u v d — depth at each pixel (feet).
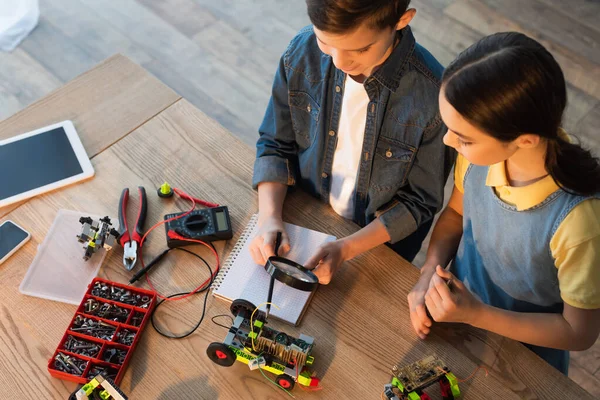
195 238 3.98
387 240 4.15
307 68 4.14
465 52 2.94
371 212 4.54
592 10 10.09
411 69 3.84
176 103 4.81
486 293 4.14
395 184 4.32
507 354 3.59
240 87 8.95
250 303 3.56
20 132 4.59
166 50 9.33
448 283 3.53
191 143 4.58
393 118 4.03
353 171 4.45
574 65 9.30
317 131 4.35
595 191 3.10
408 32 3.76
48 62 9.12
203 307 3.74
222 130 4.67
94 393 3.27
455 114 2.87
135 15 9.80
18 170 4.35
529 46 2.76
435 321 3.66
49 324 3.64
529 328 3.55
